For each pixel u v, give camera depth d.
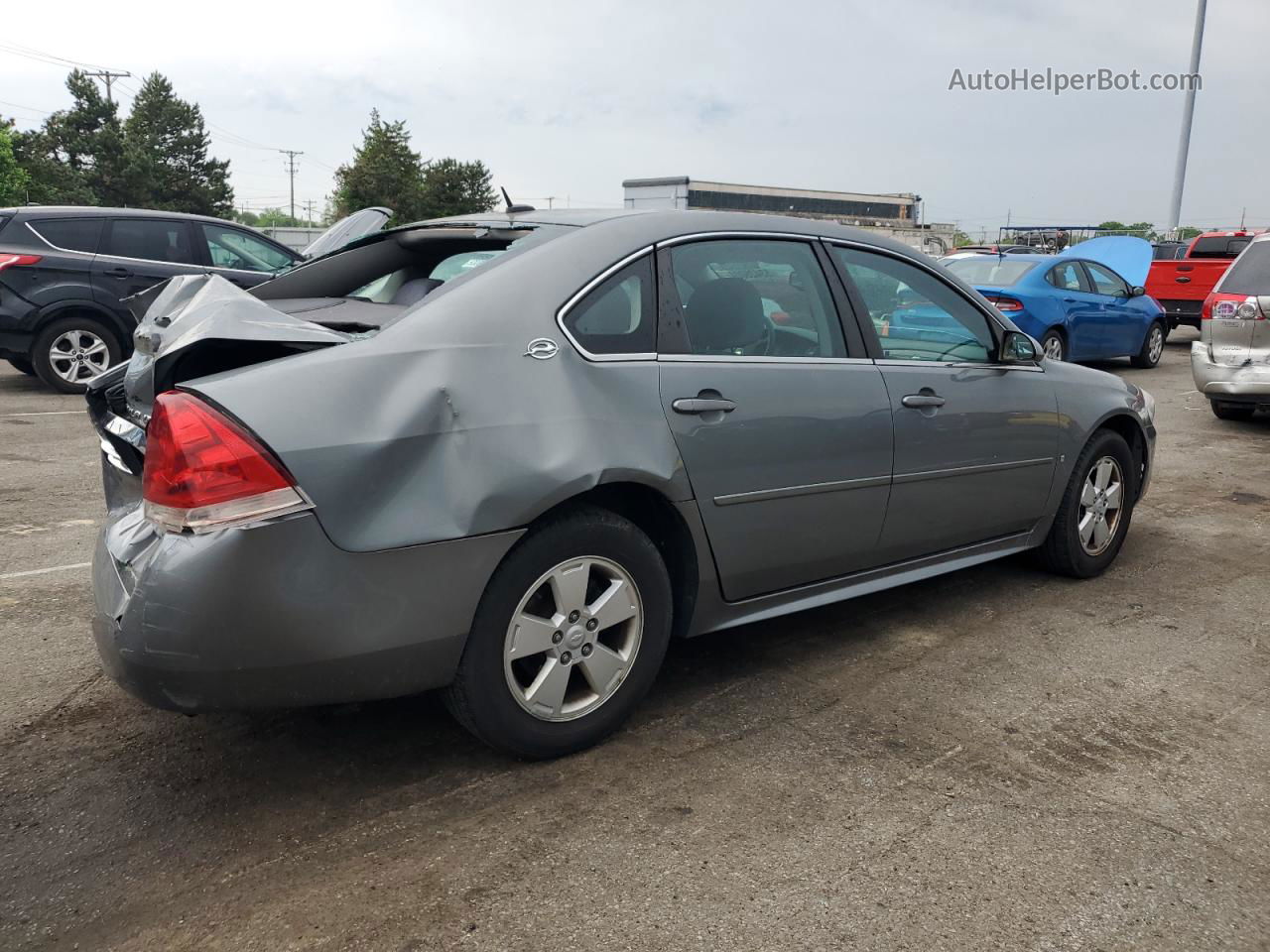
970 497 4.16
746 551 3.38
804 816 2.78
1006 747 3.21
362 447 2.56
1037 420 4.41
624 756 3.10
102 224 10.08
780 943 2.27
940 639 4.13
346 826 2.71
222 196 81.31
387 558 2.59
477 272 2.99
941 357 4.07
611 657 3.09
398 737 3.20
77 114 75.19
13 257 9.60
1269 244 9.01
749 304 3.43
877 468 3.71
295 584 2.49
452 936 2.28
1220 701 3.58
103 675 3.64
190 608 2.42
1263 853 2.65
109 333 10.16
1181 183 26.98
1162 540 5.71
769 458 3.35
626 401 3.01
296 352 2.66
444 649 2.74
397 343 2.72
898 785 2.95
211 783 2.92
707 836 2.67
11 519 5.62
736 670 3.78
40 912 2.35
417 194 65.62
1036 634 4.20
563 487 2.81
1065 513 4.73
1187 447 8.62
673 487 3.09
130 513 2.84
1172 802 2.89
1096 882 2.51
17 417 8.75
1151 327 14.23
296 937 2.27
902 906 2.40
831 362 3.62
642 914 2.36
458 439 2.69
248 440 2.44
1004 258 12.71
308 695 2.60
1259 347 8.95
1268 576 5.05
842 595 3.83
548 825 2.72
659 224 3.31
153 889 2.44
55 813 2.76
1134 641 4.15
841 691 3.61
